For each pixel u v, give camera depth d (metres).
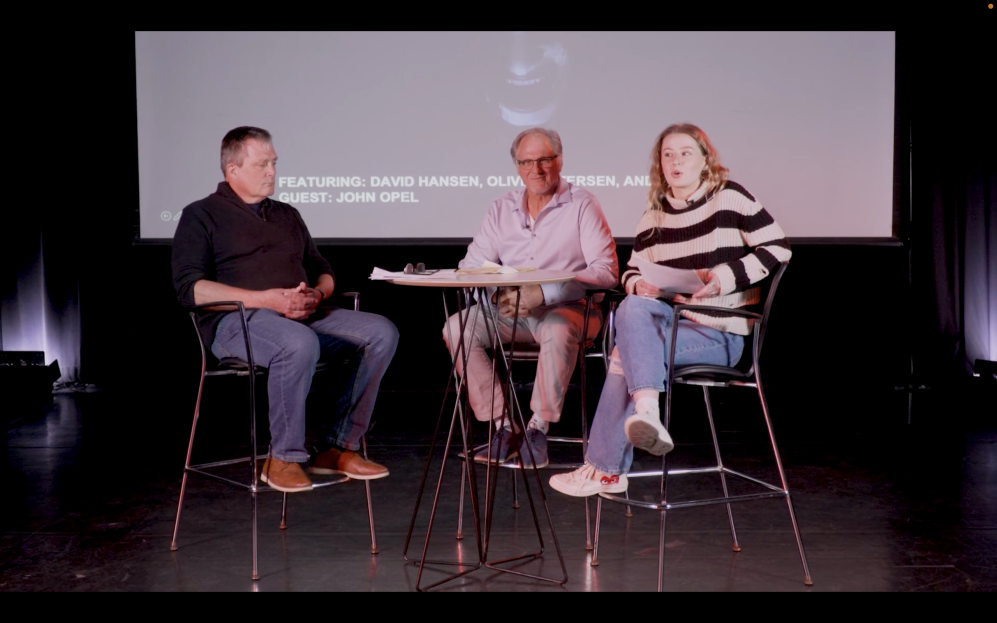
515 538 2.78
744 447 4.00
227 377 5.37
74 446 4.08
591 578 2.44
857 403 4.97
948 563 2.53
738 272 2.44
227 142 2.88
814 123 5.17
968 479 3.44
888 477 3.48
